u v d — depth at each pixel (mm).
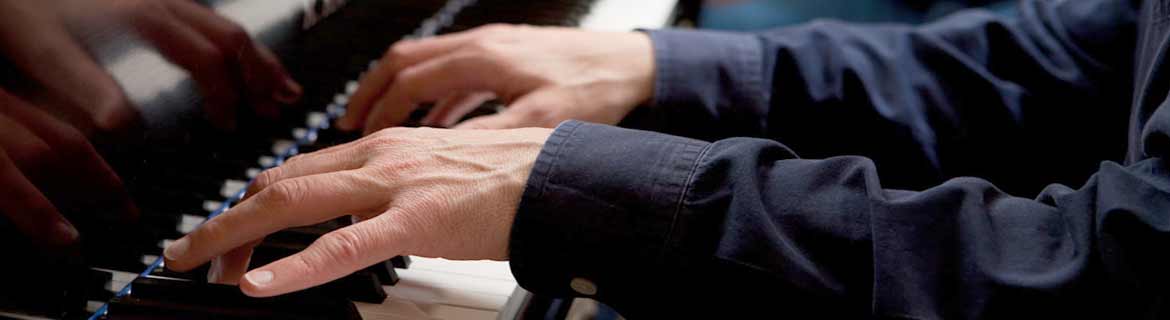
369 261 583
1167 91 692
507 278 693
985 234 603
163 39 714
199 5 751
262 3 845
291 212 591
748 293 602
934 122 989
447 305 648
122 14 663
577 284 628
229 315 593
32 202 604
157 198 738
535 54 912
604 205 613
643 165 623
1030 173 1010
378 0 1126
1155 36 777
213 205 792
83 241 662
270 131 902
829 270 604
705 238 605
